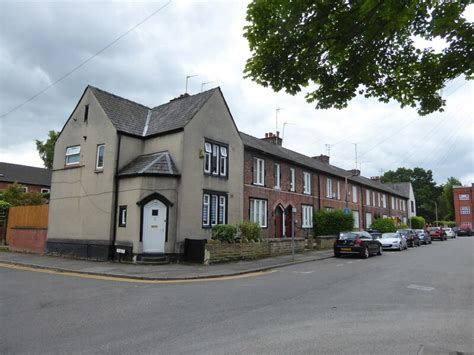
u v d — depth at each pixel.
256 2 4.92
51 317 7.27
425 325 6.58
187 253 16.50
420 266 15.62
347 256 20.62
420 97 5.67
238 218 20.30
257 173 22.97
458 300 8.71
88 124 19.19
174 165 17.22
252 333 6.09
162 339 5.84
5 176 41.56
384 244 25.95
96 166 18.31
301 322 6.76
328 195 31.83
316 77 5.56
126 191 16.95
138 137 18.72
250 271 14.03
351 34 4.93
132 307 8.06
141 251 16.06
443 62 5.07
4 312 7.69
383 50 5.29
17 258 17.78
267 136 29.59
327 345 5.50
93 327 6.55
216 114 19.52
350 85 5.68
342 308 7.87
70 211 19.17
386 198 47.97
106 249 16.89
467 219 74.50
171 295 9.40
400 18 4.60
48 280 11.98
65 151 20.23
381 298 8.92
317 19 4.83
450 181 94.38
